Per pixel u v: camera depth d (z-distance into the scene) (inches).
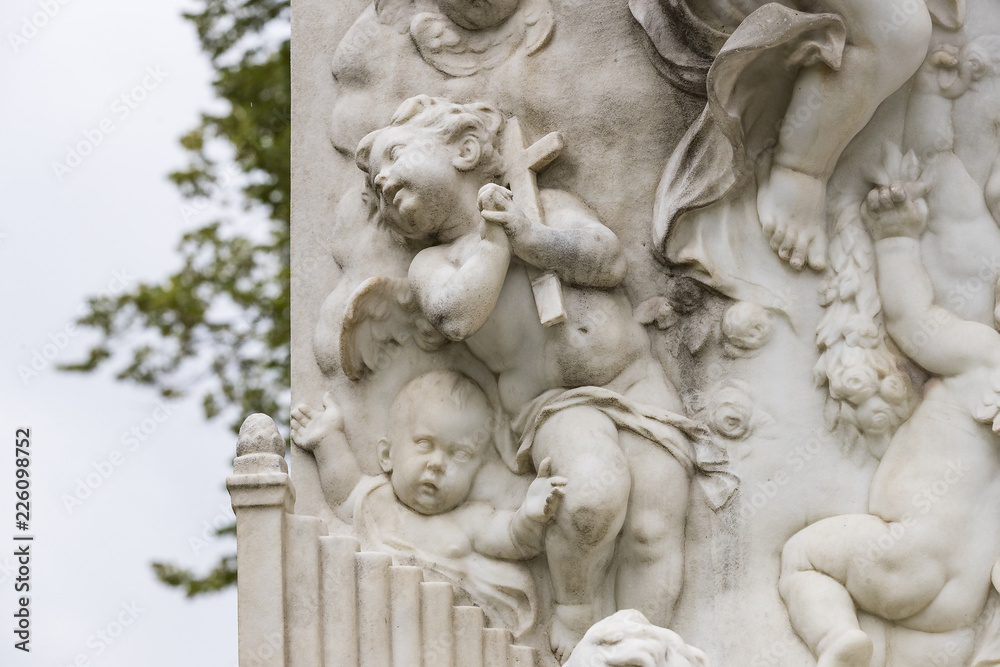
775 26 156.6
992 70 166.6
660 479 162.2
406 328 172.2
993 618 156.6
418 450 168.1
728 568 162.2
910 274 164.1
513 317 165.6
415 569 158.9
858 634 153.3
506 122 175.0
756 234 168.4
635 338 167.5
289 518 155.8
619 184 173.0
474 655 159.6
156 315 280.1
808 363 165.9
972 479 158.4
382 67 182.1
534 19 179.5
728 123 162.2
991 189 165.0
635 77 175.5
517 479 168.9
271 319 282.0
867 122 165.9
